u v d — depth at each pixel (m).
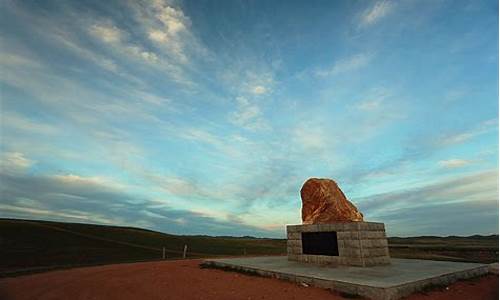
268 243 81.88
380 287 11.66
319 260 19.44
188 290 13.91
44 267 25.39
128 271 19.61
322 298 12.14
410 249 48.06
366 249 17.98
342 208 21.30
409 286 12.48
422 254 37.31
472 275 16.11
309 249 20.28
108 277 17.39
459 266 17.41
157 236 70.56
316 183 22.42
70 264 28.27
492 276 16.53
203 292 13.50
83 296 13.13
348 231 18.44
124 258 35.47
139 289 14.24
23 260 31.06
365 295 12.02
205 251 50.12
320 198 21.88
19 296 13.39
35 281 16.72
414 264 18.62
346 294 12.53
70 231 58.44
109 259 34.28
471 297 12.16
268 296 12.61
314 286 14.02
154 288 14.40
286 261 21.09
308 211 22.36
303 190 23.16
